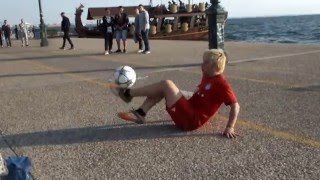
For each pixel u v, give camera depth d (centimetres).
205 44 2009
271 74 929
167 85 518
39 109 685
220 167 409
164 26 3591
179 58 1329
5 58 1675
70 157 456
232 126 500
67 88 866
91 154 462
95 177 402
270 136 494
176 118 517
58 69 1193
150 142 491
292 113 590
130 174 404
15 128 577
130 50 1777
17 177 338
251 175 388
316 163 409
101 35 4141
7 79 1044
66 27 2017
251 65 1093
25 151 480
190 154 446
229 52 1447
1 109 700
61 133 543
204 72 509
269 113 596
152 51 1662
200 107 511
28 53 1902
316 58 1180
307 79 846
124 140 503
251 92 743
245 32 7669
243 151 448
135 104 688
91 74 1055
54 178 403
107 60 1380
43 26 2464
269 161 419
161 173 402
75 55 1647
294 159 421
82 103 713
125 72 550
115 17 1656
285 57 1239
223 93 497
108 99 736
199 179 385
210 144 474
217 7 1056
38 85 923
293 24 12044
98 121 591
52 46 2378
